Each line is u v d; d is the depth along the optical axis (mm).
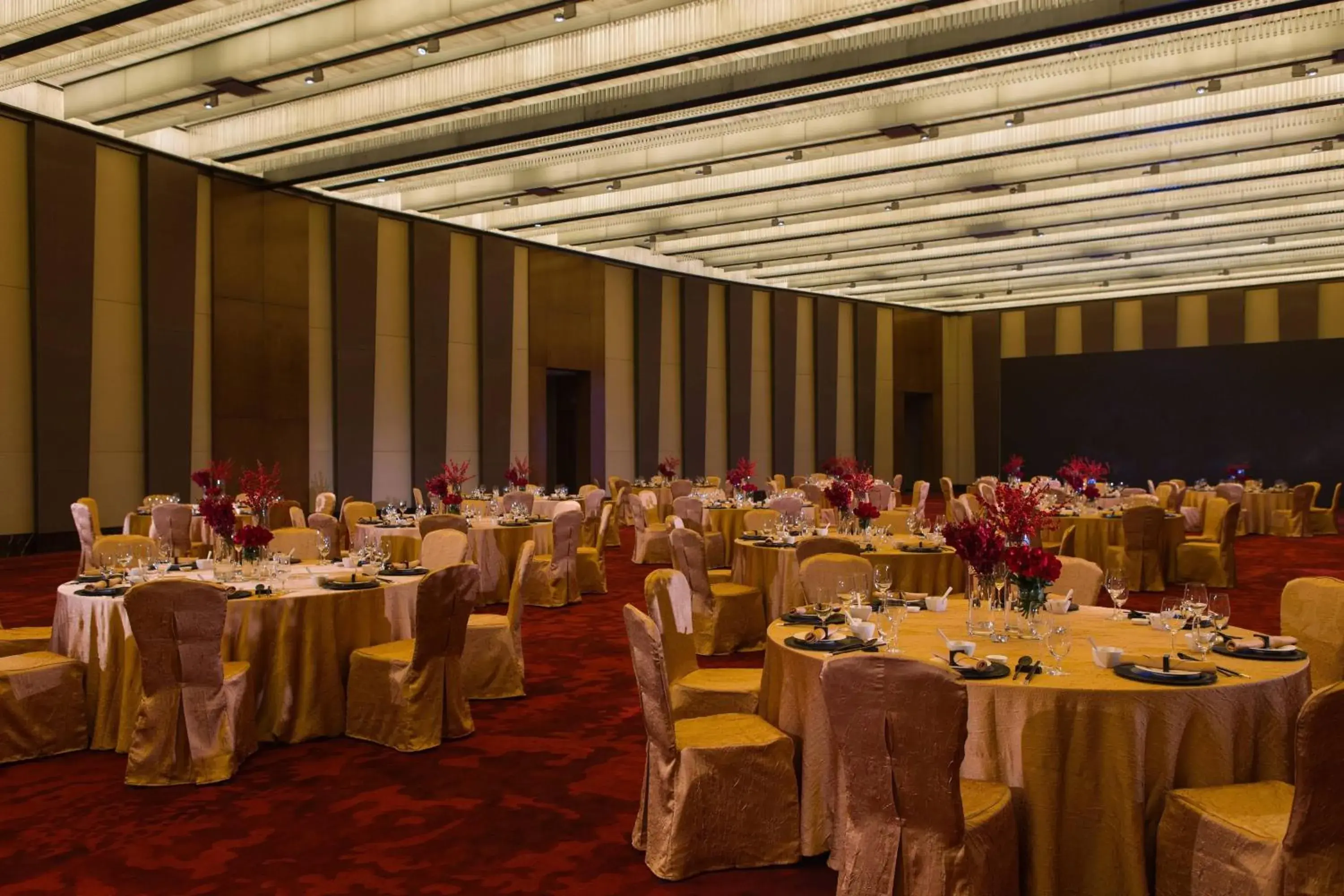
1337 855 2512
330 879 3377
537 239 17438
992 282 21812
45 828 3834
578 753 4738
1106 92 10219
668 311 19812
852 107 10859
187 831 3793
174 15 8859
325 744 4887
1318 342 19656
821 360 22469
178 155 12852
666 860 3357
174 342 12891
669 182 13836
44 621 7824
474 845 3656
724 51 8969
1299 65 9789
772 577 7113
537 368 17469
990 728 3105
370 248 15109
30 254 11625
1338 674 4023
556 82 9602
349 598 5082
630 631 3520
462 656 5066
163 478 12812
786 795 3473
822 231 16750
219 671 4379
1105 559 10094
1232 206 15672
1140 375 21516
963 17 8938
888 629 3928
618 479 16812
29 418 11695
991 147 12500
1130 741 3002
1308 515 15250
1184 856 2875
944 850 2709
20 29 8664
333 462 14875
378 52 9328
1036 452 22688
